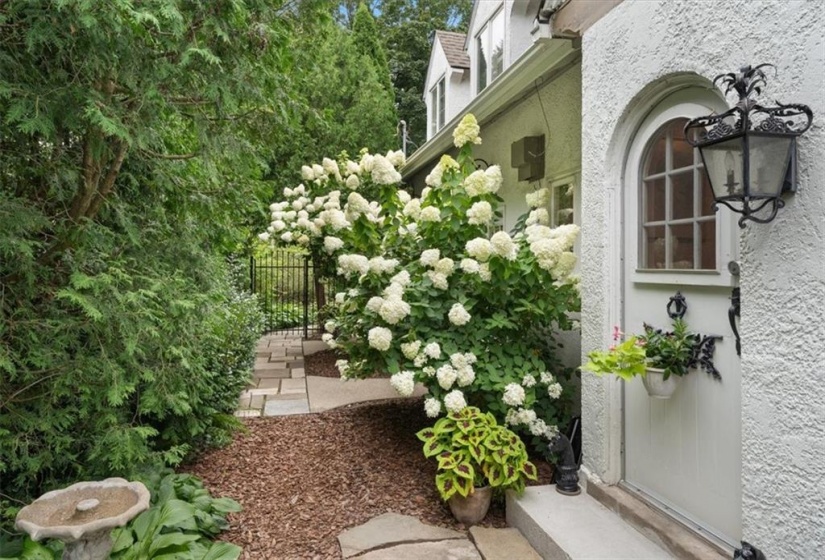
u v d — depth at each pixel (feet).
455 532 9.86
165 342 10.42
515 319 12.55
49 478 9.61
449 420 10.99
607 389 9.74
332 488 11.79
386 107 45.21
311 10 11.19
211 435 14.07
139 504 7.02
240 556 9.05
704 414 7.76
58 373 9.09
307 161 40.11
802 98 5.87
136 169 11.55
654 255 9.09
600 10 9.98
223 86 9.48
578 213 14.76
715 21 7.11
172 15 7.70
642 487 9.16
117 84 8.95
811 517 5.75
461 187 13.48
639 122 9.28
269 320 35.32
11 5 7.47
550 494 10.09
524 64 14.29
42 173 9.39
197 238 12.75
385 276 13.58
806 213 5.81
